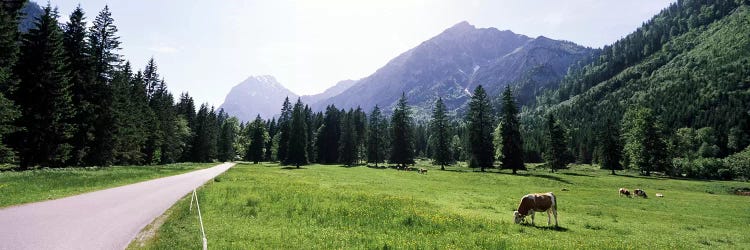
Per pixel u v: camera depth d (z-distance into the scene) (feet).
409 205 79.30
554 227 67.26
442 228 55.36
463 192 129.39
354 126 388.57
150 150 260.42
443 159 292.20
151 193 77.97
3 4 112.16
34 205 55.11
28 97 123.44
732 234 68.13
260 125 432.66
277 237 42.42
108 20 175.94
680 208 107.34
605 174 287.28
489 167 270.87
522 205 70.54
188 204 63.26
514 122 250.57
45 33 126.62
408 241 43.73
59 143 134.62
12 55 104.73
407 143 318.86
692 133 427.33
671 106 563.89
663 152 280.92
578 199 121.60
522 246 44.34
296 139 330.13
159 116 284.82
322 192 96.02
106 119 167.94
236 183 115.14
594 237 58.44
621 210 97.66
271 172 201.36
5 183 72.28
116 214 50.37
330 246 39.86
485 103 271.28
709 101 526.16
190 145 359.25
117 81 185.37
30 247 32.01
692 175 310.04
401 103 321.32
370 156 358.02
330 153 409.28
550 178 203.41
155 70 315.37
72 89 148.25
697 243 58.39
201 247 35.47
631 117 365.40
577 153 544.62
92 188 82.58
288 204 70.28
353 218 59.57
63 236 36.63
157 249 34.06
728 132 437.58
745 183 217.36
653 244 53.52
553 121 304.91
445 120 298.15
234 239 40.52
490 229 57.82
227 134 461.37
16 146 122.11
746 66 594.65
